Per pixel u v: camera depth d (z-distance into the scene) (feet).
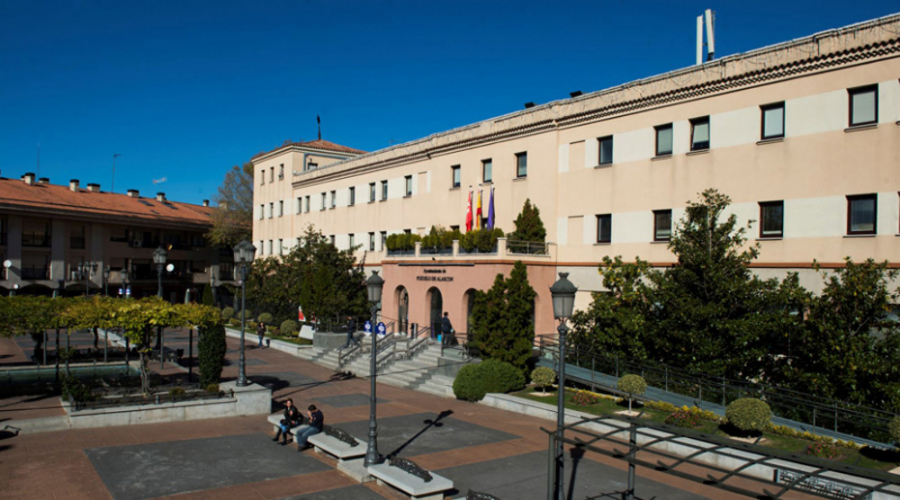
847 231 62.54
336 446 48.42
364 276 133.08
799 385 56.70
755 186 69.56
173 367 91.50
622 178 83.30
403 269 106.32
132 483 42.14
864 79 61.36
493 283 82.69
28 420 53.31
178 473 44.60
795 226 65.98
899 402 48.19
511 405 68.13
